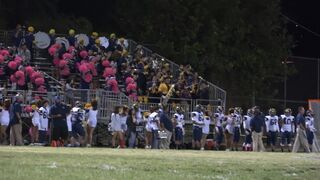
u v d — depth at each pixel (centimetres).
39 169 2450
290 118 7025
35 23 9125
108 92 6681
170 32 9919
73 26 9356
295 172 2911
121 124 5897
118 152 3934
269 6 10625
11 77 6612
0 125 5781
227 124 6769
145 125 6234
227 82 10062
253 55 10206
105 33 9781
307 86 9950
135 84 7156
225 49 10081
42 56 7700
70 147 5028
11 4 9400
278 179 2638
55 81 7025
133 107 6241
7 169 2381
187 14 10056
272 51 10494
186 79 7812
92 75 7200
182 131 6506
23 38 7494
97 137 6450
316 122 6575
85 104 6116
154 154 3766
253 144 6181
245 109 9800
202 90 7575
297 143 5888
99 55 7494
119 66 7575
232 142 6781
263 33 10556
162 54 9556
